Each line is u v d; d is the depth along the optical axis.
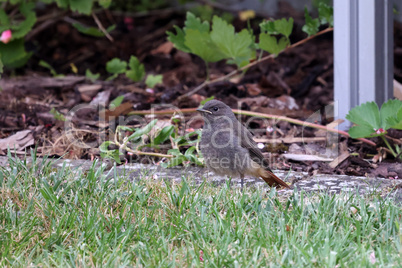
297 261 6.35
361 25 11.48
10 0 14.56
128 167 10.02
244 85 14.41
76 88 13.98
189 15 13.94
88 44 17.80
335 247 6.60
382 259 6.30
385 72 11.73
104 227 7.26
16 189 8.09
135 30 18.61
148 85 14.45
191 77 15.51
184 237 7.13
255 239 6.90
